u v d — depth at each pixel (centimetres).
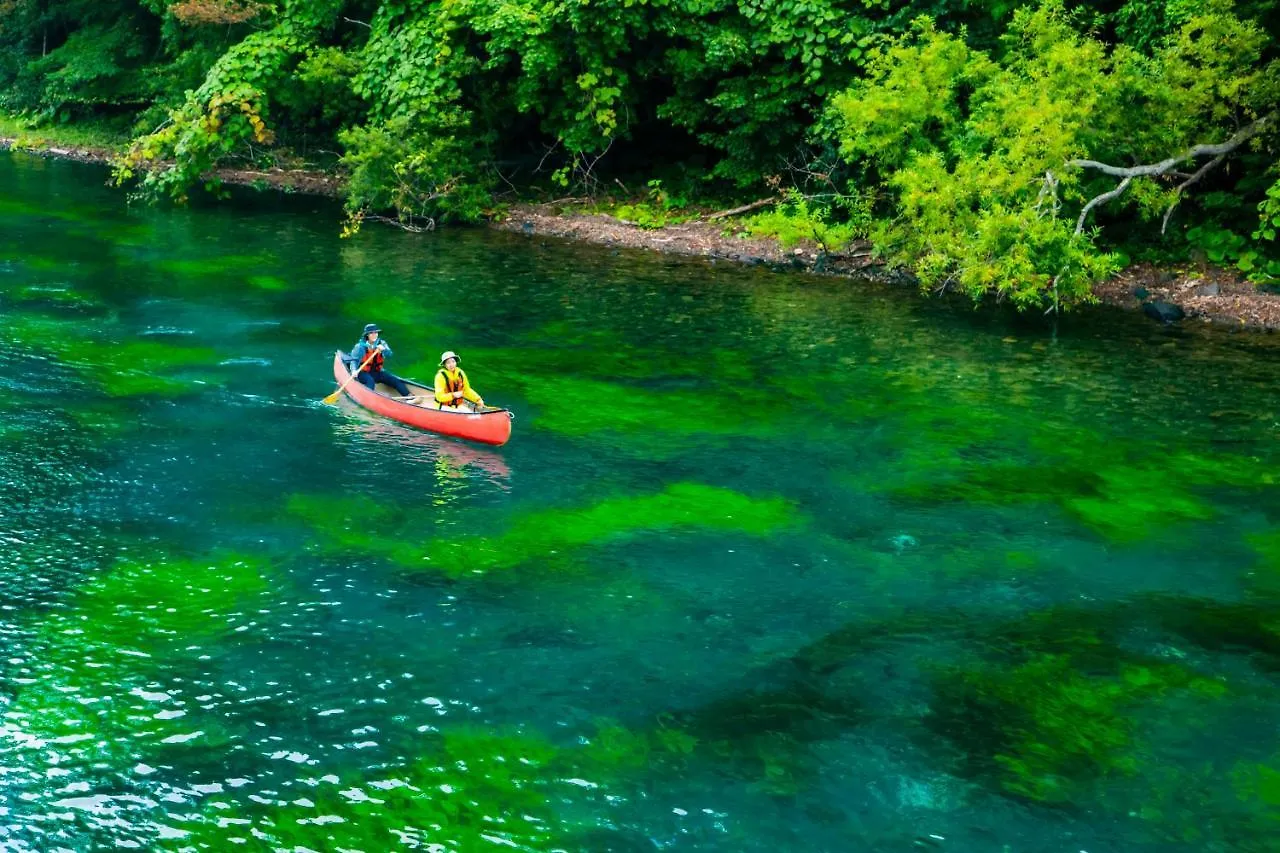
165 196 3111
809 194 2644
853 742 848
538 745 830
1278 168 1980
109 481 1245
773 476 1360
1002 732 868
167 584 1034
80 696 859
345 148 3572
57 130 4122
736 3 2616
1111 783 810
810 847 734
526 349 1833
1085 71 1970
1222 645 1002
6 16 4534
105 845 706
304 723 841
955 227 2111
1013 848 739
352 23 3164
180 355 1698
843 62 2519
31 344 1702
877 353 1852
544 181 3133
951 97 2217
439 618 1002
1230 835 758
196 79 3494
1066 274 1958
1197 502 1307
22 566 1048
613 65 2761
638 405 1591
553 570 1102
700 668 941
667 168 3030
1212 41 2005
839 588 1088
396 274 2297
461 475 1323
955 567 1139
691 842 735
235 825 730
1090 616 1048
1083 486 1345
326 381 1625
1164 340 1927
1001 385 1698
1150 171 1991
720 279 2336
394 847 718
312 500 1230
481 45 2836
